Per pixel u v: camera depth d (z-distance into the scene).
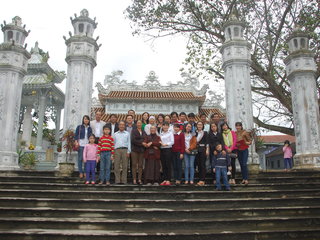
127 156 8.06
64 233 5.02
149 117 9.29
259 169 9.26
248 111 10.29
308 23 13.48
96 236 5.00
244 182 7.86
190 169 7.93
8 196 6.77
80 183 7.97
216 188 7.46
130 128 8.89
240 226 5.62
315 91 11.08
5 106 10.11
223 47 11.05
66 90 10.48
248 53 10.81
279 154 28.39
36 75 19.84
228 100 10.61
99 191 6.92
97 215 5.89
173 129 8.41
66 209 5.93
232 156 7.96
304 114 10.88
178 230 5.45
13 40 10.57
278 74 14.61
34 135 26.22
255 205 6.54
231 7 14.24
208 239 5.11
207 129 9.24
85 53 10.52
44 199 6.32
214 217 5.99
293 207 6.30
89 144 8.04
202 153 8.05
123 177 7.99
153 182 7.96
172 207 6.36
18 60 10.55
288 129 14.73
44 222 5.45
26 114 20.17
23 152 16.97
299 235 5.31
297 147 11.16
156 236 5.04
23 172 8.60
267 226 5.69
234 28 10.94
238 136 8.28
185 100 24.58
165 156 8.06
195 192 6.89
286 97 14.57
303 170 10.10
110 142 8.05
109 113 24.48
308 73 11.12
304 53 11.19
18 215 5.86
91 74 10.88
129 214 5.90
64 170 8.60
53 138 22.52
